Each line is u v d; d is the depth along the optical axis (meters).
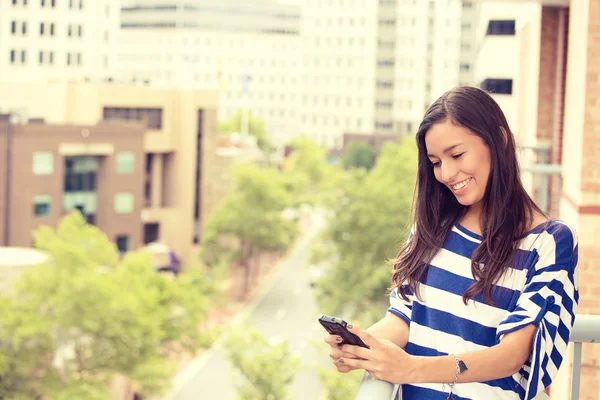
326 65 169.00
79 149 59.62
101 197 61.59
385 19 164.62
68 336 29.30
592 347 3.55
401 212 48.72
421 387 2.82
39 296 28.86
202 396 46.97
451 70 161.62
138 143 62.44
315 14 168.25
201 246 69.19
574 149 8.76
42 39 110.75
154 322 29.92
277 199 66.75
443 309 2.79
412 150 62.53
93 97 69.44
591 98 8.18
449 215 2.91
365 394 2.42
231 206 66.69
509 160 2.77
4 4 109.50
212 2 191.50
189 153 74.00
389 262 2.98
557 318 2.63
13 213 57.38
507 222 2.75
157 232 73.50
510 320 2.63
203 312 34.62
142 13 192.88
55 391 28.81
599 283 8.15
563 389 5.53
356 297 47.06
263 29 193.00
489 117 2.75
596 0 8.12
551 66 14.89
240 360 32.59
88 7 112.31
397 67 164.75
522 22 19.69
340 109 168.62
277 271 80.25
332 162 163.75
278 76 193.38
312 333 59.09
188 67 75.62
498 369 2.57
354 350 2.49
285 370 32.41
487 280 2.72
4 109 63.28
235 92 194.25
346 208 48.78
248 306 66.69
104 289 28.70
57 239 30.91
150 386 30.48
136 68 193.25
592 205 8.16
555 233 2.73
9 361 27.84
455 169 2.76
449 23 160.88
